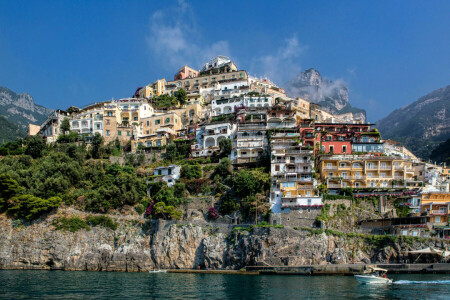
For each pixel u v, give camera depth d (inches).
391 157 5565.9
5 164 6087.6
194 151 6530.5
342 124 6422.2
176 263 4813.0
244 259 4532.5
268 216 4879.4
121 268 4847.4
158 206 5142.7
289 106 7362.2
